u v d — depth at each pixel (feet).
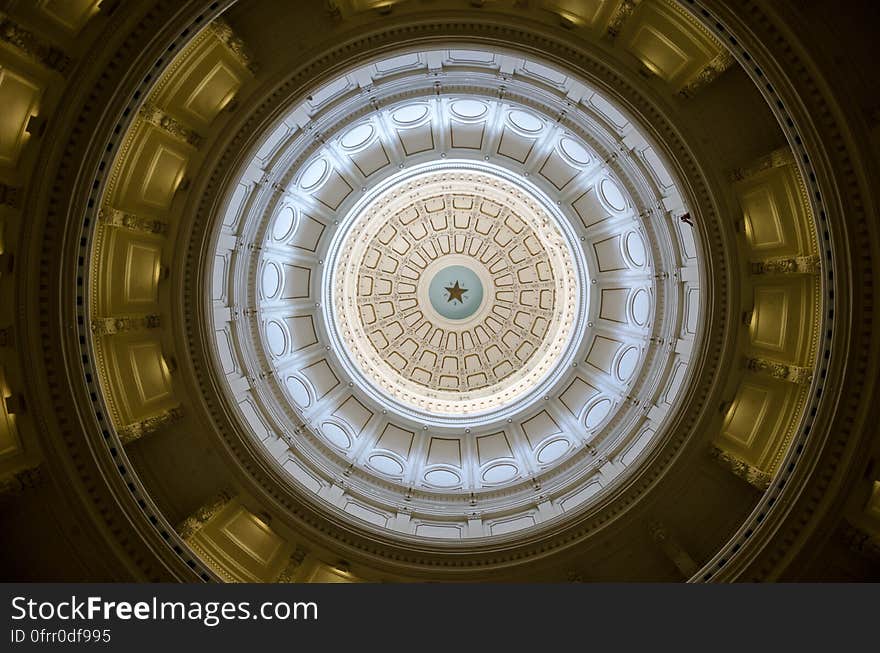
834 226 33.99
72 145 33.42
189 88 39.60
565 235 66.33
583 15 38.68
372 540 46.34
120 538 36.96
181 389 44.60
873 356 34.17
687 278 49.34
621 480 46.44
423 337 81.15
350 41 39.14
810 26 32.19
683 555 42.91
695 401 44.73
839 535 35.83
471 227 80.12
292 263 63.31
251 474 45.93
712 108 39.14
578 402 64.75
